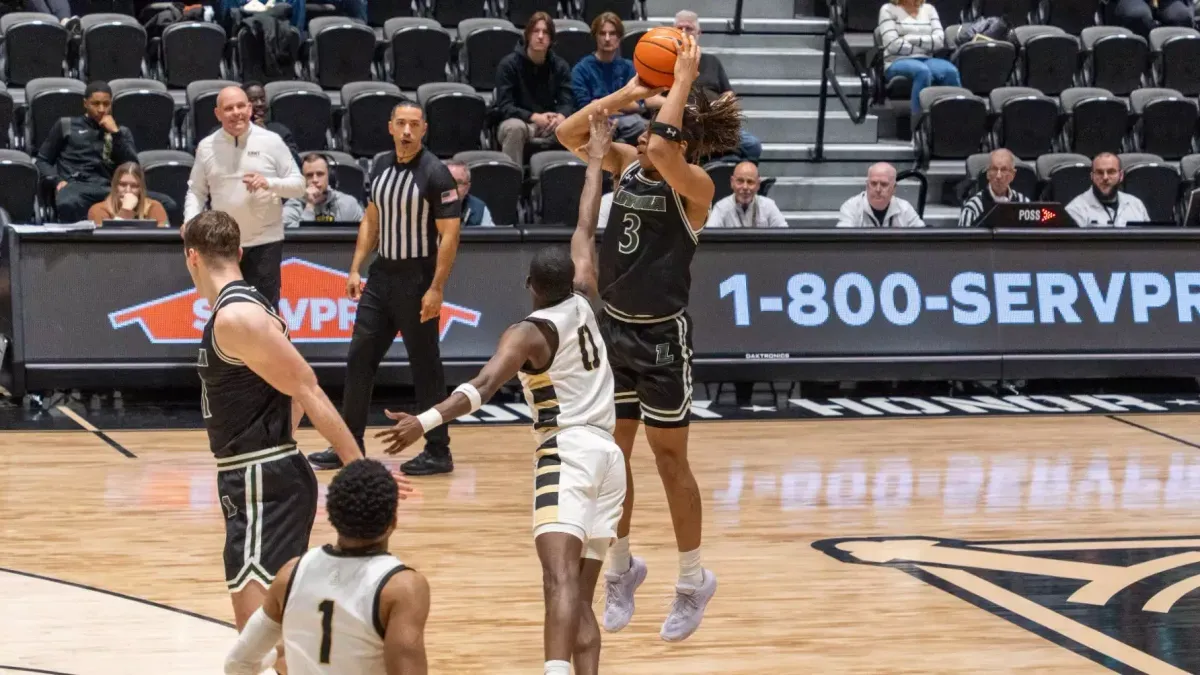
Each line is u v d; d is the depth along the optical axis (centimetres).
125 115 1236
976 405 1088
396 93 1304
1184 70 1548
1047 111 1420
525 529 741
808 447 942
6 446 887
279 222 959
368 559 352
